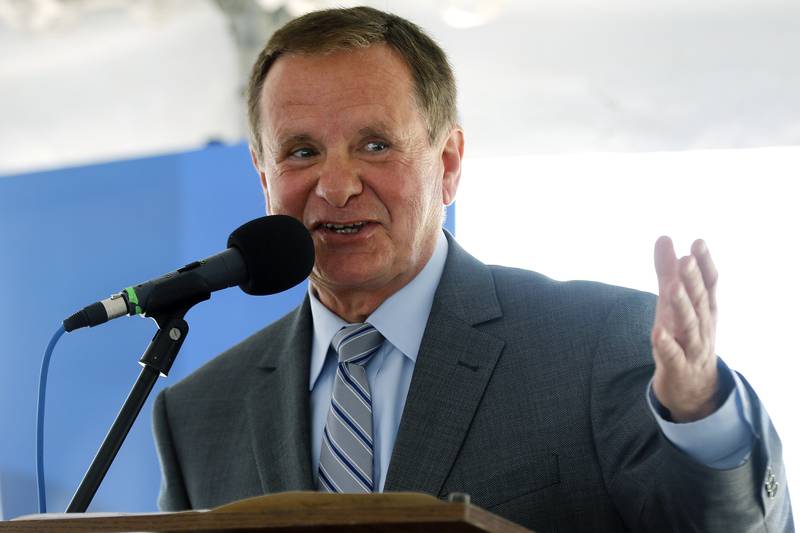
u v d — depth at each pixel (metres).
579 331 7.55
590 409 7.19
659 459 6.59
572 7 12.30
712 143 11.73
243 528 4.23
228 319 11.37
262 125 8.04
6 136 16.22
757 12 11.62
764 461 5.74
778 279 11.20
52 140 16.06
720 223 11.54
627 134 12.05
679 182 11.76
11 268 12.59
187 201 11.87
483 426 7.27
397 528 4.09
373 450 7.50
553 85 12.36
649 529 6.67
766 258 11.28
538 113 12.38
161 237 11.98
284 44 7.89
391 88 7.68
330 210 7.54
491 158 12.48
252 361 8.48
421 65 7.88
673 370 5.47
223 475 8.02
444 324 7.71
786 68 11.53
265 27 14.67
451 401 7.37
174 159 11.95
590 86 12.26
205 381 8.54
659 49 11.98
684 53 11.91
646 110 12.00
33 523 4.89
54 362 12.29
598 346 7.41
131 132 15.73
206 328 11.41
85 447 12.05
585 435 7.15
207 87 15.24
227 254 6.62
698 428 5.70
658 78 11.98
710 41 11.81
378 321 7.79
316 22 7.87
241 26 14.76
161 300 6.25
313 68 7.73
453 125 8.22
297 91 7.71
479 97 12.57
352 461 7.42
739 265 11.34
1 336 12.53
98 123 15.87
